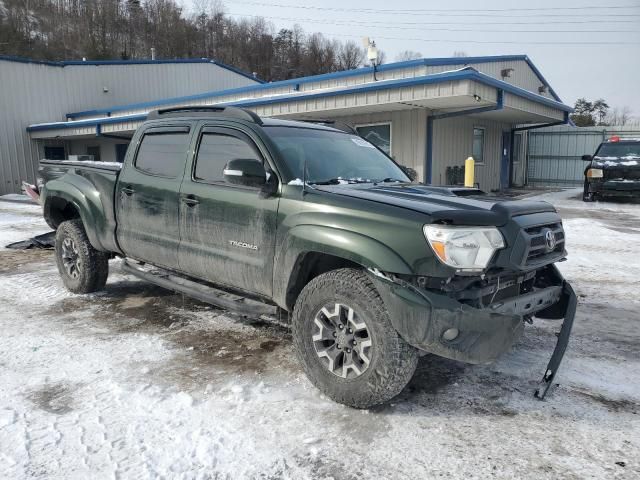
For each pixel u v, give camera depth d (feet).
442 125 52.70
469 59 55.62
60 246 19.43
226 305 13.64
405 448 9.37
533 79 75.51
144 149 16.31
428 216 9.98
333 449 9.32
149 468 8.70
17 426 9.93
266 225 12.17
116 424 10.05
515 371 12.65
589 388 11.76
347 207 10.93
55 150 83.46
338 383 10.77
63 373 12.35
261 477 8.54
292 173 12.37
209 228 13.58
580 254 26.53
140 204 15.78
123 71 87.92
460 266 9.76
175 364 12.95
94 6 260.21
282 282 11.89
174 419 10.28
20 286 20.45
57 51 233.55
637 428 10.07
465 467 8.82
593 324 16.14
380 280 10.11
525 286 12.36
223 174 13.04
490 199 11.88
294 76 263.49
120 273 22.56
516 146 75.66
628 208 44.91
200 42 275.59
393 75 50.57
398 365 10.10
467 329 9.78
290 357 13.44
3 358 13.23
